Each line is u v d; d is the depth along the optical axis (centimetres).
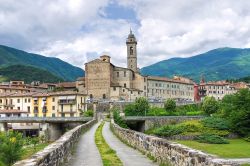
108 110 16800
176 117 14438
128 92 18988
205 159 1491
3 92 18700
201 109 17588
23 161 1416
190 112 17112
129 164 2388
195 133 11619
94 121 10975
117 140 4672
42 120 12744
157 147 2444
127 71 19762
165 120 14262
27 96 16812
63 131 13625
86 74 18988
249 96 12481
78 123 13125
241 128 11700
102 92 18725
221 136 11544
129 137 3872
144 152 2945
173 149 2002
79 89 19112
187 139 11481
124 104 17100
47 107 16375
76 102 15938
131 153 3039
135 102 16700
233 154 7794
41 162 1475
